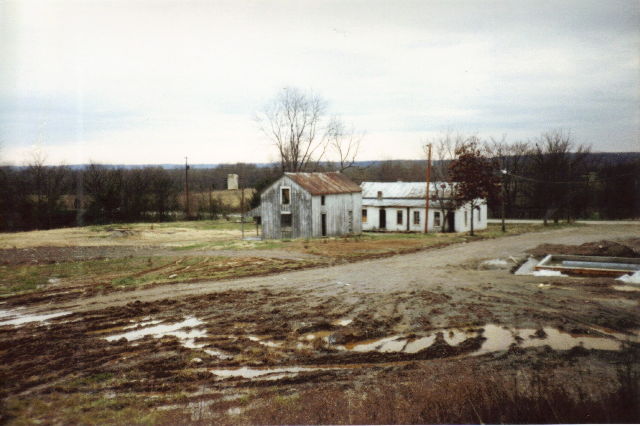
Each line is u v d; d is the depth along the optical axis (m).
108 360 12.53
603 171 64.94
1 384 11.05
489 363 11.87
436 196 49.09
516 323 15.24
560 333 14.22
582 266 26.64
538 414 7.98
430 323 15.43
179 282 22.70
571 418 7.93
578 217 67.62
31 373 11.69
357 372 11.49
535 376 10.62
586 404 8.31
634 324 14.95
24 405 9.96
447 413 8.44
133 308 17.67
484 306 17.39
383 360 12.30
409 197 52.66
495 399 8.57
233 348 13.34
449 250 33.53
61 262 29.83
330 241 39.16
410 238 41.59
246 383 10.93
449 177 50.66
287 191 42.59
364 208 54.38
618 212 65.12
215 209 70.69
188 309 17.52
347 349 13.18
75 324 15.80
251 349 13.23
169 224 59.62
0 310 17.69
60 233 48.97
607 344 13.20
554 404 8.15
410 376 11.10
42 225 56.50
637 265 26.27
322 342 13.78
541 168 69.44
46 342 13.98
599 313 16.16
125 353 13.05
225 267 26.98
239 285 21.81
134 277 24.20
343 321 15.82
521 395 8.75
